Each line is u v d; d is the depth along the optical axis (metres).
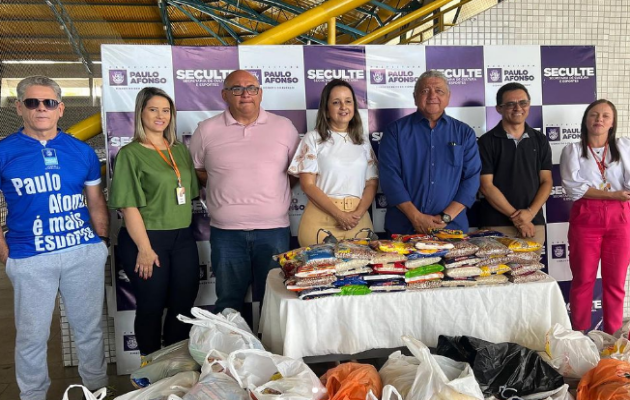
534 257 1.88
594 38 3.36
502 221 2.71
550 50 3.05
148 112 2.31
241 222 2.49
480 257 1.86
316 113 2.90
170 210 2.34
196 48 2.78
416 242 1.88
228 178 2.48
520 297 1.86
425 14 3.71
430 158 2.55
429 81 2.49
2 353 3.06
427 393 1.49
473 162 2.55
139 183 2.29
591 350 1.79
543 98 3.07
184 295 2.42
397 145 2.59
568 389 1.74
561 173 2.85
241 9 9.41
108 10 10.43
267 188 2.49
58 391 2.51
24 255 2.09
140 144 2.34
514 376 1.66
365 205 2.55
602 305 2.88
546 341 1.86
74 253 2.18
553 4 3.29
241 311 2.63
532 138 2.72
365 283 1.82
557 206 3.11
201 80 2.80
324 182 2.51
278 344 1.88
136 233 2.28
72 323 2.27
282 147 2.55
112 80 2.73
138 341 2.41
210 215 2.58
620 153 2.70
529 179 2.68
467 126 2.59
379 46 2.92
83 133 2.85
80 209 2.22
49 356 3.03
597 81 3.40
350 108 2.48
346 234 2.52
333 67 2.89
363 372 1.66
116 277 2.79
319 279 1.76
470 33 3.25
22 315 2.12
